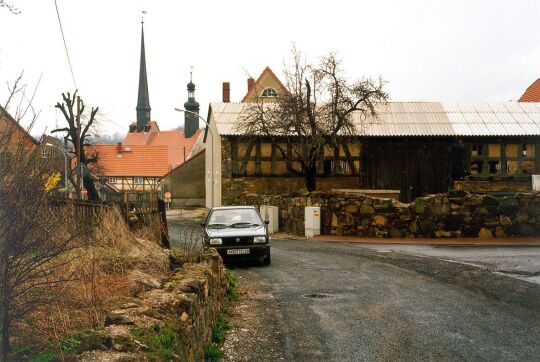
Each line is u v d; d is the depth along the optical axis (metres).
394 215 22.06
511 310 9.16
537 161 33.47
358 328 8.11
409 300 10.02
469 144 33.47
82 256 6.75
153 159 70.56
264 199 29.95
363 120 34.47
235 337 7.72
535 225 20.94
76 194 23.00
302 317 8.84
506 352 6.91
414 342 7.36
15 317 4.77
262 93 54.94
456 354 6.84
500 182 32.75
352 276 12.83
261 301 10.18
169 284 6.73
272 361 6.65
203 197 55.41
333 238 22.33
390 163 33.62
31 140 4.90
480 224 21.27
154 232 11.90
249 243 15.07
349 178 33.59
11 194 4.58
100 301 5.93
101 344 4.44
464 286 11.30
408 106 37.50
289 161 33.72
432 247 18.58
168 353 4.58
